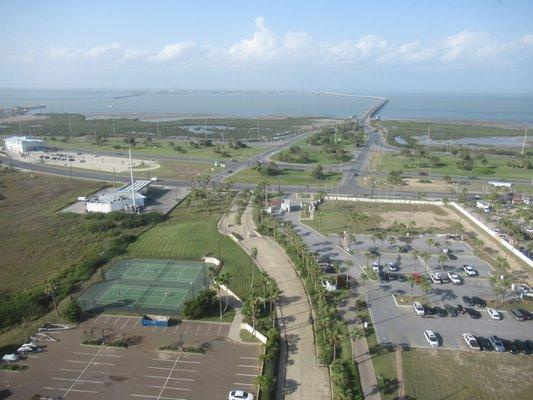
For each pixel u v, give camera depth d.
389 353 92.00
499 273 129.75
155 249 149.88
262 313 108.38
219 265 136.00
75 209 196.75
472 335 96.19
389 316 106.38
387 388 81.62
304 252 130.12
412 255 141.12
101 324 104.50
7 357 90.81
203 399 80.06
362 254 144.00
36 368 88.69
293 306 111.44
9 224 176.75
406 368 87.12
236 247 151.12
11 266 137.75
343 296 116.12
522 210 174.88
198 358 91.75
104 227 168.75
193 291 120.50
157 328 102.75
